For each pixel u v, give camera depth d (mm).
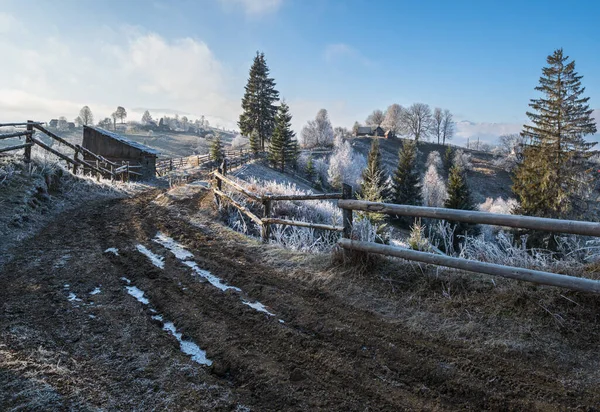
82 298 4035
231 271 5125
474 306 3725
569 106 26516
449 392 2662
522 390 2637
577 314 3324
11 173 8344
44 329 3287
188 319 3678
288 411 2432
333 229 5340
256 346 3225
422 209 4094
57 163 11227
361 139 101875
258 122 60844
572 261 3996
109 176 20125
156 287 4453
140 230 7414
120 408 2365
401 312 3828
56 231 6820
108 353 2998
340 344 3268
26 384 2490
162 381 2672
